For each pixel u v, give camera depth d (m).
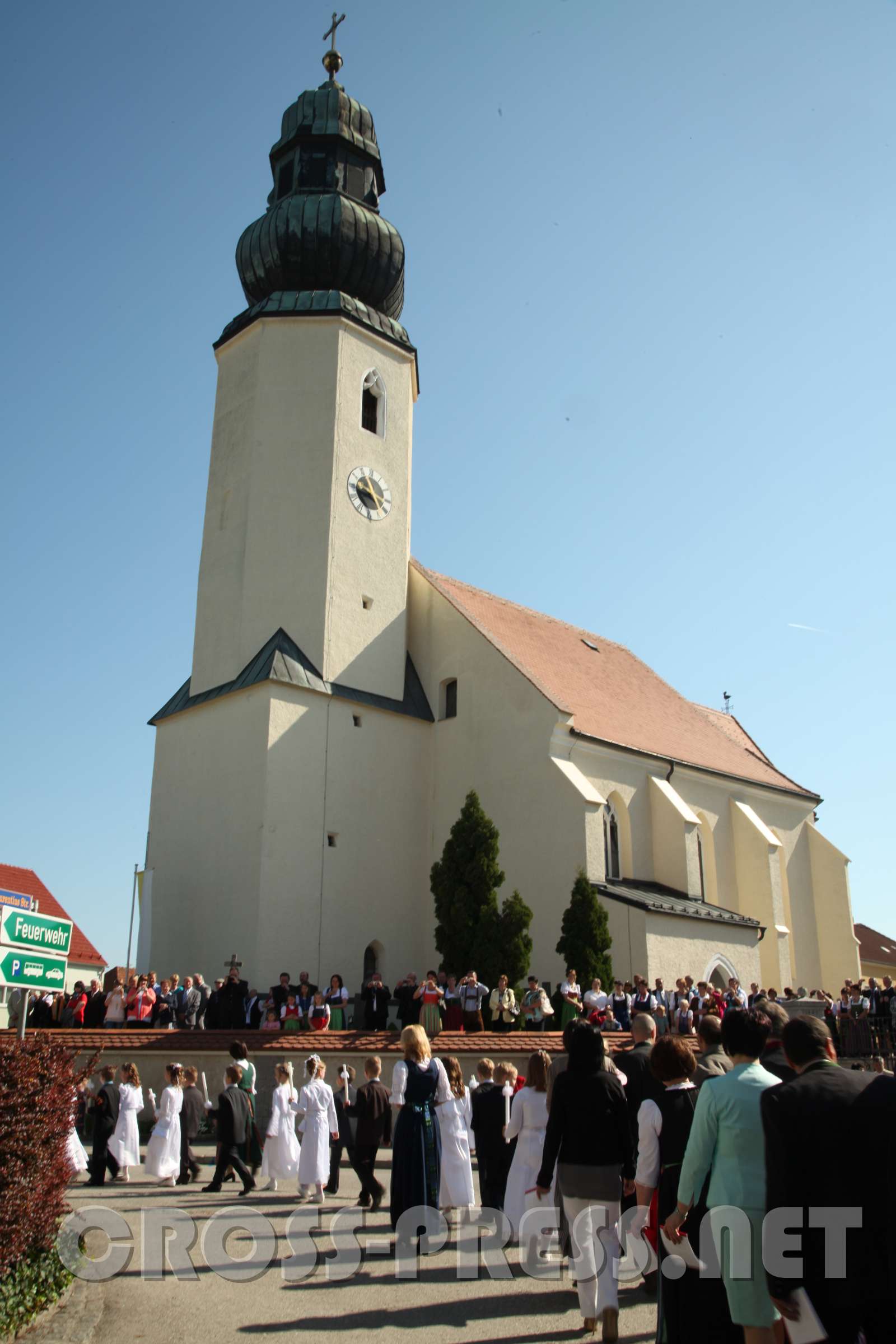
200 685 32.66
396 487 35.22
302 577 32.25
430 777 33.66
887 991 28.70
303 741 30.12
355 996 28.77
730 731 48.78
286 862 28.70
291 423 33.56
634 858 33.16
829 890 41.50
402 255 36.09
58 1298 9.33
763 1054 8.17
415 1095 11.66
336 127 36.28
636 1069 9.22
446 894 25.36
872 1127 5.21
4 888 49.53
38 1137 8.88
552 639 40.84
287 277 35.12
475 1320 8.98
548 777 30.34
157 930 30.55
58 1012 23.50
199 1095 16.33
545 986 28.31
